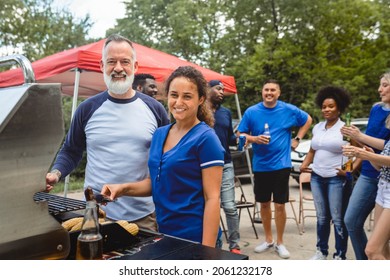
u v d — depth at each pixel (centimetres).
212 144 148
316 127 317
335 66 1261
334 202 298
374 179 251
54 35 1285
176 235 151
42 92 95
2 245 92
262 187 348
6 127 89
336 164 296
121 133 193
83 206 117
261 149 341
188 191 150
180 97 149
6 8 1097
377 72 1316
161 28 1991
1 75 481
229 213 340
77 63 356
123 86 190
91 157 199
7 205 92
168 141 158
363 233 266
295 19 1341
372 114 268
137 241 119
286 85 1331
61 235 102
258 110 346
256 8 1405
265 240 394
